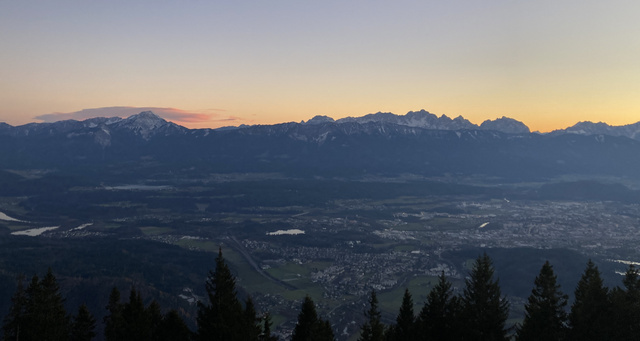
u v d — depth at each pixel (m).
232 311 66.94
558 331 67.94
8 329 69.38
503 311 72.50
